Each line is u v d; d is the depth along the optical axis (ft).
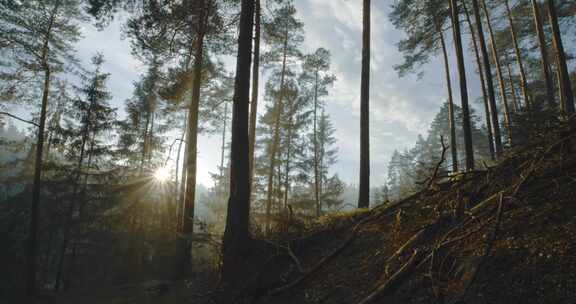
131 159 69.26
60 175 54.65
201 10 32.91
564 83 33.96
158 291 25.89
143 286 29.37
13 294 40.09
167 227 42.42
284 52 61.31
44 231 53.52
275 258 19.48
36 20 42.19
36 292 40.78
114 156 61.77
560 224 10.61
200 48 36.09
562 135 14.80
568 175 12.71
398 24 53.88
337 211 25.25
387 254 15.05
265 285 17.21
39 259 57.88
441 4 49.57
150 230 53.88
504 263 10.26
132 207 56.24
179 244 30.86
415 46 54.90
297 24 51.83
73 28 44.83
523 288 8.96
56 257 64.95
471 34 55.26
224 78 57.82
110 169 63.31
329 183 93.66
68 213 54.24
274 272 18.47
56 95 61.62
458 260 11.46
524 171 14.53
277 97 64.54
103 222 55.42
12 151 56.59
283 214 24.44
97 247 56.85
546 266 9.21
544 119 17.67
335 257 17.40
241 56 22.24
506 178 15.12
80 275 56.65
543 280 8.81
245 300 16.80
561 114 16.76
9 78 42.60
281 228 23.21
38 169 43.55
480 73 54.03
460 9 49.24
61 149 56.29
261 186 75.51
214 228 24.94
